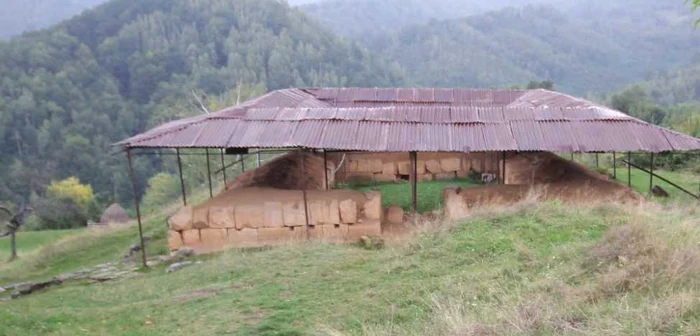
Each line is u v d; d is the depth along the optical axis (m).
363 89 19.48
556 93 16.20
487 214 9.44
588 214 9.02
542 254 7.17
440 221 10.23
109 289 9.11
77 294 8.97
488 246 7.91
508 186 12.40
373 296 6.66
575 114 11.70
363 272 7.84
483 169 18.31
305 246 9.89
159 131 11.45
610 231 7.07
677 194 14.67
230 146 10.94
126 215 26.84
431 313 5.73
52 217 30.17
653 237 6.22
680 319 4.06
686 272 5.23
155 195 33.38
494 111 12.08
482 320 4.88
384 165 18.30
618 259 6.03
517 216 9.16
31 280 12.24
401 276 7.37
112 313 7.13
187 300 7.40
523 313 4.79
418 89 19.55
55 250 14.60
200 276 8.84
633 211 8.84
